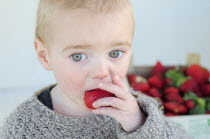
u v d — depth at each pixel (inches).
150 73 81.5
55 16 28.5
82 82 28.5
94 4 27.8
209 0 94.3
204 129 60.0
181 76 77.1
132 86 72.1
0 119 58.9
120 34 28.1
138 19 89.6
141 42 91.2
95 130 34.1
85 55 28.2
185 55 95.8
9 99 72.1
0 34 76.9
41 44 31.3
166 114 65.9
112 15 27.9
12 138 32.7
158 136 28.3
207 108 69.3
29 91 78.0
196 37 95.9
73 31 27.6
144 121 29.2
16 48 78.7
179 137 31.5
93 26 27.4
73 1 28.0
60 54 28.8
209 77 77.5
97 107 28.5
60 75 29.5
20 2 76.8
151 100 40.4
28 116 33.6
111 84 28.0
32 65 80.7
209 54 98.0
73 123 33.7
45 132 33.5
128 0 29.8
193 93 70.5
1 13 76.0
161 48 93.4
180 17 93.0
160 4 90.4
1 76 78.4
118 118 28.5
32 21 78.9
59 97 34.5
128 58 29.7
